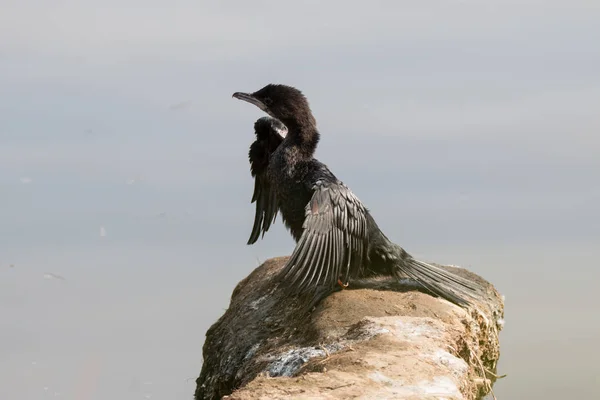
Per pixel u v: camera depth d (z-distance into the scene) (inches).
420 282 573.3
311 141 579.8
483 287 602.2
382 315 528.1
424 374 440.5
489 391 532.4
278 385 422.9
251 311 605.3
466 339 526.6
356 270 560.4
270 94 587.2
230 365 565.9
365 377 432.1
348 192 554.9
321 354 485.1
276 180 575.8
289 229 583.5
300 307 565.0
